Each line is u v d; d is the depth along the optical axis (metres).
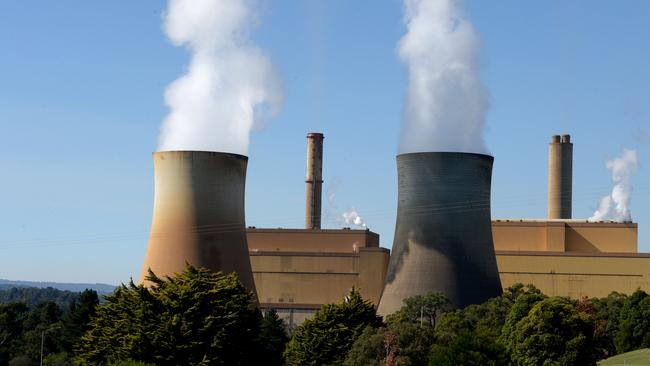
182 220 137.00
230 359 94.19
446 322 123.12
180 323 92.62
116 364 86.62
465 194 146.12
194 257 136.12
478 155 147.25
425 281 144.25
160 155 139.38
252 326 98.62
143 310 93.25
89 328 128.38
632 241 175.00
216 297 95.75
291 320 171.88
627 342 119.75
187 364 91.88
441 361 92.50
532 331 97.44
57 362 128.38
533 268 168.12
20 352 141.88
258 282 175.38
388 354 93.69
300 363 105.31
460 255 144.75
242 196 143.00
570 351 96.44
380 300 150.50
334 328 105.50
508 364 95.25
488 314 125.31
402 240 148.62
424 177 146.88
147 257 139.50
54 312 159.62
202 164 137.50
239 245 140.38
